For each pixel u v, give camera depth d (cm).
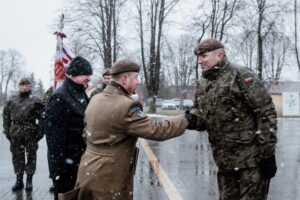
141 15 4572
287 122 3716
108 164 419
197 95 471
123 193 425
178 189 870
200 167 1159
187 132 2561
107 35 4169
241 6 4309
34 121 864
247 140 443
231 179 462
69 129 527
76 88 540
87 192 425
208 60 449
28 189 864
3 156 1416
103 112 424
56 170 524
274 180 970
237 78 443
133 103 423
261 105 434
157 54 4559
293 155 1427
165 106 6500
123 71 433
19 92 864
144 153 1474
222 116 445
